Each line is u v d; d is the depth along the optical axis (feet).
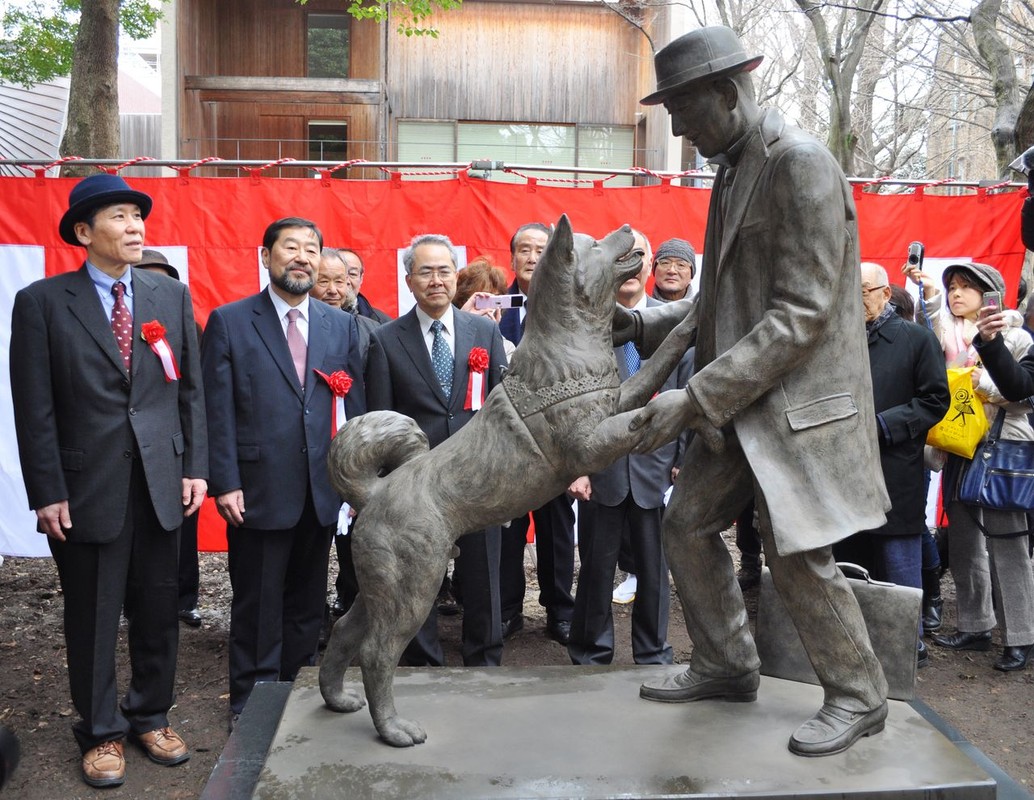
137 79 53.36
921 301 15.11
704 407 6.98
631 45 31.76
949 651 14.62
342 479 7.61
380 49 30.78
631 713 8.02
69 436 9.91
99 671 10.21
